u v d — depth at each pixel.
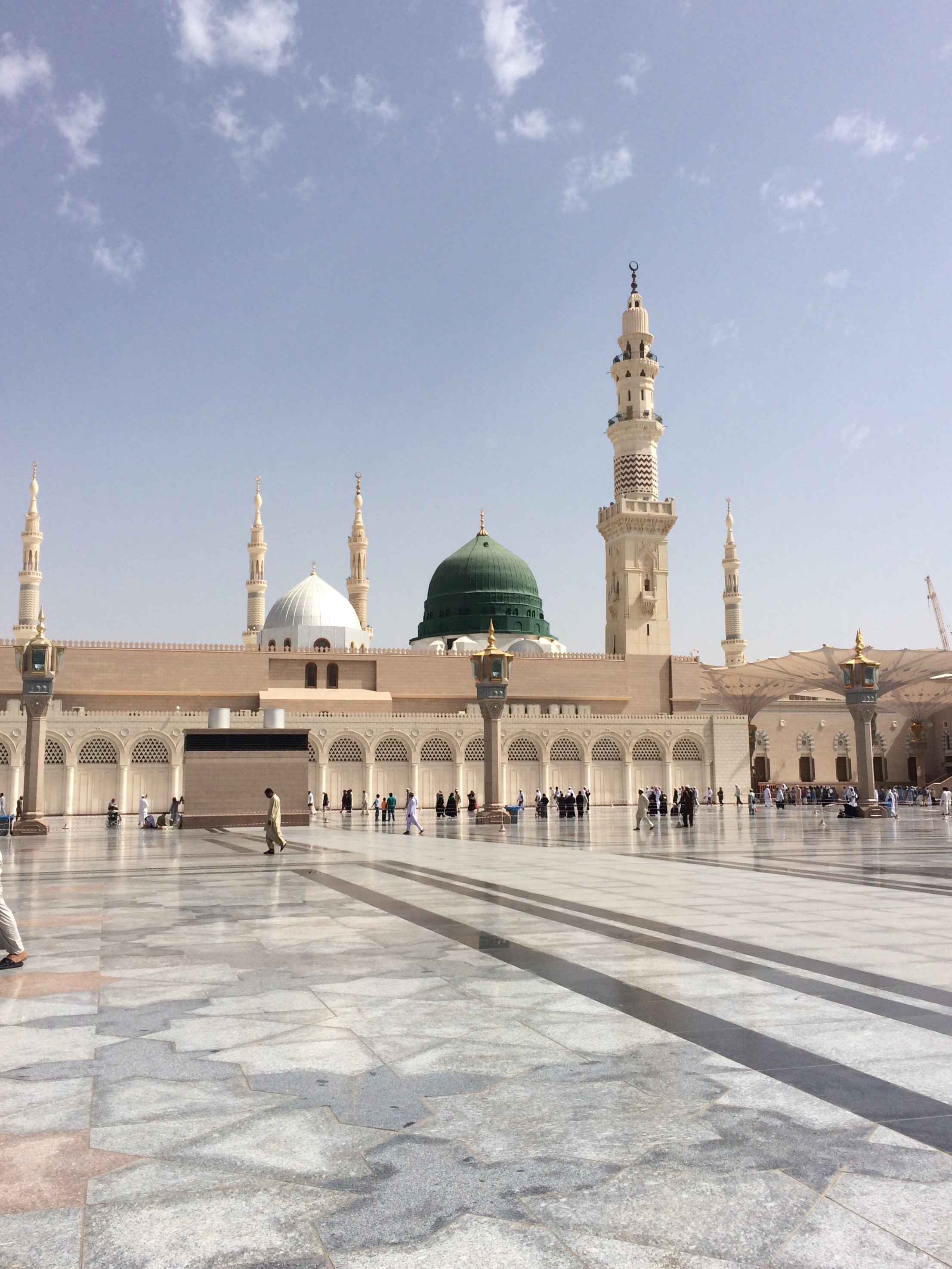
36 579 82.50
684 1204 4.45
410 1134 5.27
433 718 69.75
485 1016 7.69
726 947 10.73
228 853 26.84
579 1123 5.41
